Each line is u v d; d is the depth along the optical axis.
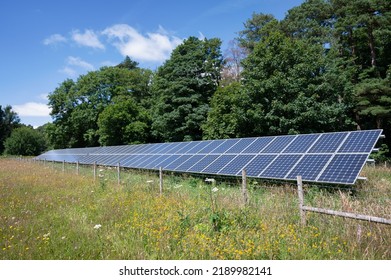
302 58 24.23
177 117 34.59
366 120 28.31
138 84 52.44
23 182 14.72
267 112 23.88
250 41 41.56
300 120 22.20
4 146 64.38
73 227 6.96
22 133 61.62
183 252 5.35
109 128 41.31
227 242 5.43
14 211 8.62
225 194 9.53
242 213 6.88
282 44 25.72
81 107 50.03
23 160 37.62
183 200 8.91
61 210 8.66
